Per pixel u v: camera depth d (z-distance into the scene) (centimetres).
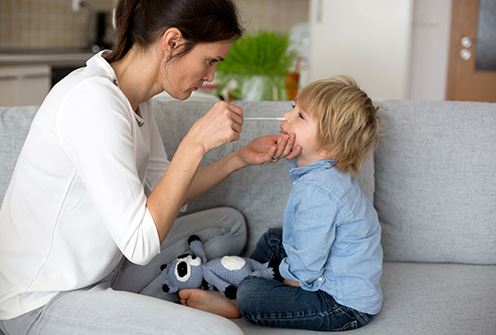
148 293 145
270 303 134
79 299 115
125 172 108
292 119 147
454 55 487
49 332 112
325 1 457
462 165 170
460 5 478
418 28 488
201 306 140
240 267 147
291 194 147
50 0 482
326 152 143
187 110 174
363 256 137
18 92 387
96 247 120
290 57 240
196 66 118
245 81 236
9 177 143
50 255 117
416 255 171
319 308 133
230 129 116
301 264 135
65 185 114
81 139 108
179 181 115
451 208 169
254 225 173
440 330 131
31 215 117
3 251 120
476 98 490
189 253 153
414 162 171
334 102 140
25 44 462
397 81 453
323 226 135
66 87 113
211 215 162
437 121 172
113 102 110
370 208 146
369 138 145
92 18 530
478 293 151
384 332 130
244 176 171
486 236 169
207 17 112
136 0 117
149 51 118
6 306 118
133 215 108
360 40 455
